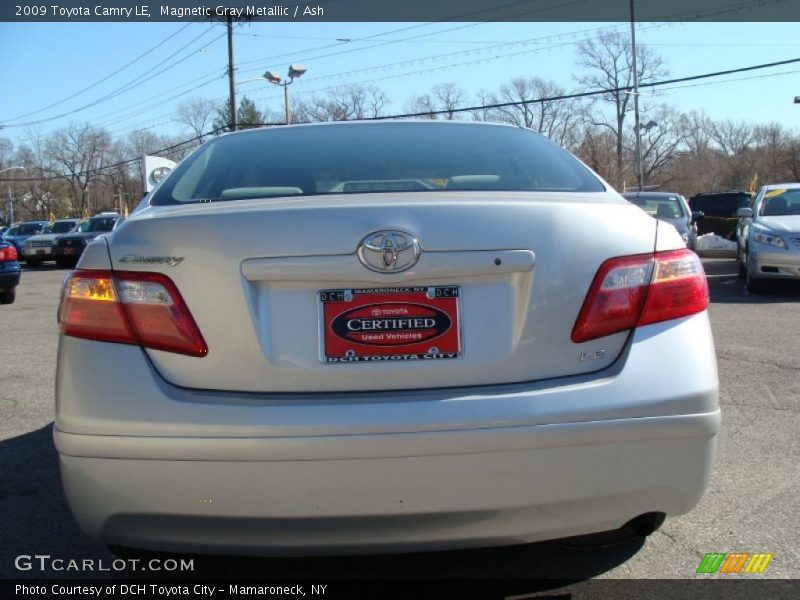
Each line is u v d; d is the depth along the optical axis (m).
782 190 11.84
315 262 2.15
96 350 2.19
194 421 2.08
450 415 2.08
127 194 80.75
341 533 2.12
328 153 3.07
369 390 2.15
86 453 2.13
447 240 2.17
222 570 2.77
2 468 3.92
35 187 86.31
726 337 7.05
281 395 2.14
